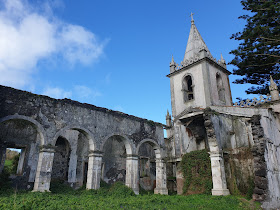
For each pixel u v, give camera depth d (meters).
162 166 22.86
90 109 19.25
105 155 25.72
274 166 16.02
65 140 23.55
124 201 13.51
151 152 29.08
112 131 20.12
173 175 25.92
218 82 27.02
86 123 18.58
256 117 16.36
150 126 23.72
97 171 18.08
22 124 20.34
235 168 19.00
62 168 22.70
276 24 20.09
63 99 18.05
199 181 19.39
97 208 10.63
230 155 19.20
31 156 20.23
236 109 19.44
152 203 13.18
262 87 24.45
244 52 21.08
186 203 13.67
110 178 25.34
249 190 17.16
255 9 20.28
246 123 19.84
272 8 18.70
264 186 14.23
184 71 27.45
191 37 29.84
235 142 20.03
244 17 21.42
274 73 23.11
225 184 17.12
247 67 22.55
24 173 19.50
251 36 19.91
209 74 25.22
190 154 20.91
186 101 26.14
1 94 14.90
